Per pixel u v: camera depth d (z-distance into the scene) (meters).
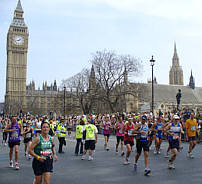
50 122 21.25
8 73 162.62
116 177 10.12
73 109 81.19
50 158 7.15
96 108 77.50
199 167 11.99
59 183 9.23
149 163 13.22
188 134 14.95
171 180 9.52
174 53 187.50
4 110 150.50
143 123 11.05
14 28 165.25
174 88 142.62
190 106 134.12
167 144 22.36
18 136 12.26
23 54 166.75
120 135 16.47
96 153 17.20
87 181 9.51
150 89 132.50
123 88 61.62
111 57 58.91
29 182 9.39
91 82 64.75
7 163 13.55
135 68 59.41
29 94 177.50
